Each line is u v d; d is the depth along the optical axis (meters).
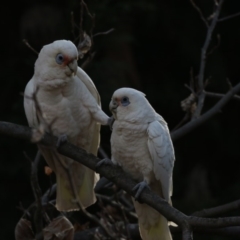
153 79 15.11
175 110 14.95
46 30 14.18
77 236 9.59
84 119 8.55
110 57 14.05
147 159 8.30
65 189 8.84
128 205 10.78
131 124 8.23
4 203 14.13
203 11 14.78
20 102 14.00
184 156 15.43
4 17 15.06
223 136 15.49
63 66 8.26
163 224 8.52
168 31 14.95
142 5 14.09
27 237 7.99
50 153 8.55
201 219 7.22
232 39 15.42
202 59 10.29
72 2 13.56
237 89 10.11
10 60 14.76
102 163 7.96
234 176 15.56
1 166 14.07
